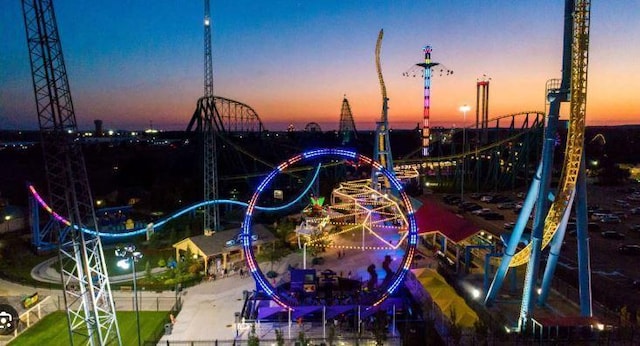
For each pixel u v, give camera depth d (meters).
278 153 169.88
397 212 93.25
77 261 40.47
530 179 156.12
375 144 112.94
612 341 41.03
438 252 72.38
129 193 120.31
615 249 77.50
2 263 70.25
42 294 58.41
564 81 44.59
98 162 182.38
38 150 195.00
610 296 55.00
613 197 132.25
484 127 157.38
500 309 50.84
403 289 54.47
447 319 45.16
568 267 66.62
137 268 68.81
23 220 89.94
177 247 70.25
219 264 66.25
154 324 49.84
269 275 64.25
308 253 75.12
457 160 151.12
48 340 46.66
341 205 92.94
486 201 122.31
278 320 50.28
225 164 139.88
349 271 67.06
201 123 123.62
